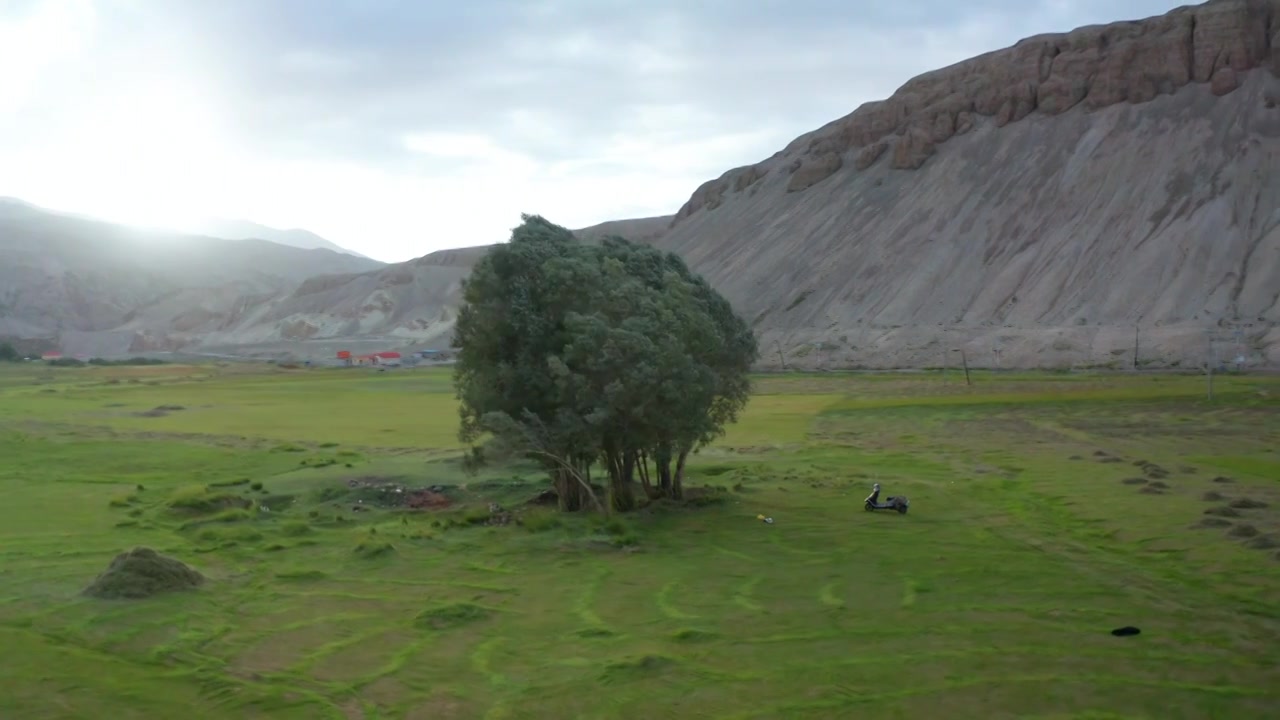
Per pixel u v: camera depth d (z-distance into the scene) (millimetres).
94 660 14133
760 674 13484
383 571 19766
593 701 12602
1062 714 11883
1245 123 147375
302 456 39469
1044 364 110188
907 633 15188
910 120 190875
